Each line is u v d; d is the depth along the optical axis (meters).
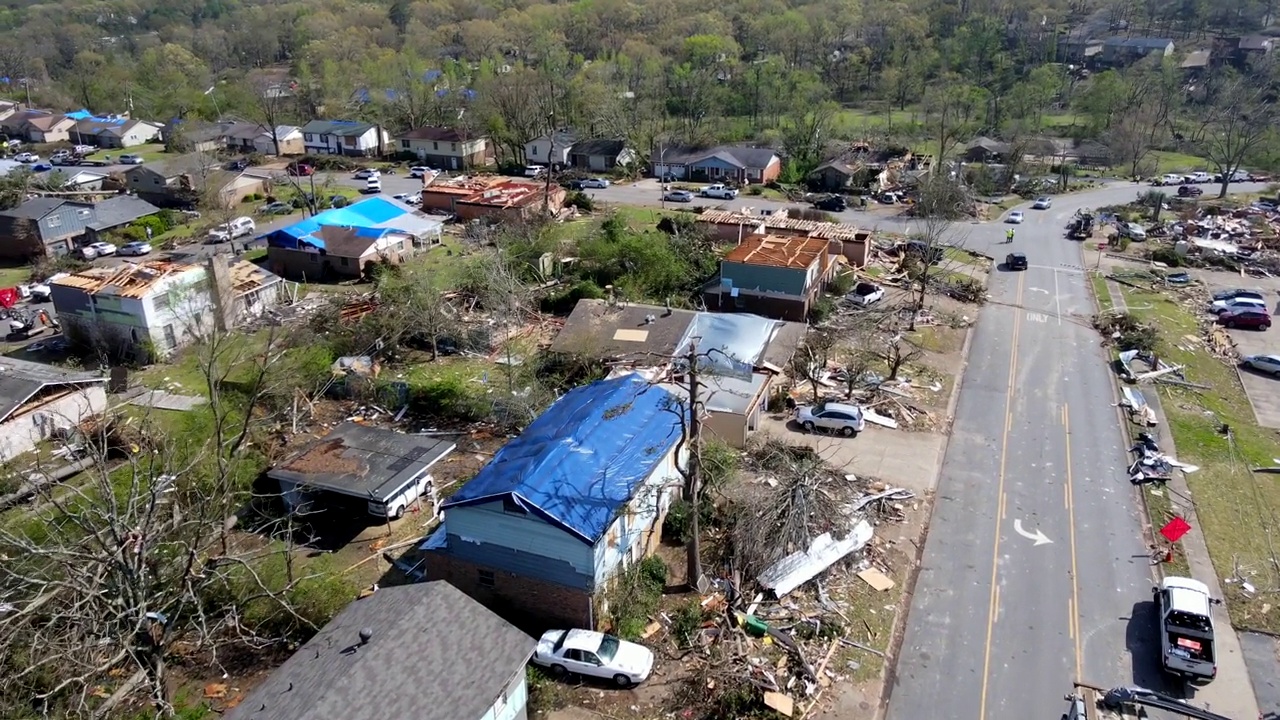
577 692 23.78
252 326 51.03
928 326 51.03
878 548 29.98
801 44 149.75
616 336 43.66
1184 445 37.38
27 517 29.58
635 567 27.53
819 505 29.69
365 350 46.09
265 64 185.12
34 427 37.00
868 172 91.19
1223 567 29.14
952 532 31.09
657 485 27.69
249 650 25.59
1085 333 50.59
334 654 20.50
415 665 20.06
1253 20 159.00
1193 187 88.69
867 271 61.25
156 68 148.62
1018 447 37.16
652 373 39.97
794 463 32.59
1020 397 42.03
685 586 27.91
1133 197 87.19
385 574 28.95
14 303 56.41
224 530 25.78
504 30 179.75
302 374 41.31
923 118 124.00
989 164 95.25
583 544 24.56
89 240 68.94
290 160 102.00
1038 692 23.97
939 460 36.00
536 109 105.94
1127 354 46.12
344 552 30.11
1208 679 24.02
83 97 138.75
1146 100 115.19
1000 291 58.16
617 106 106.00
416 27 184.62
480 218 70.69
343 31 184.88
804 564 27.98
